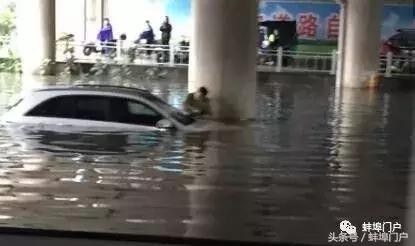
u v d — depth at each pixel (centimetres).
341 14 2811
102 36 3109
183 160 1005
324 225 661
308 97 2161
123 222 663
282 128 1395
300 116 1633
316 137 1278
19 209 710
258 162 1006
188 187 831
